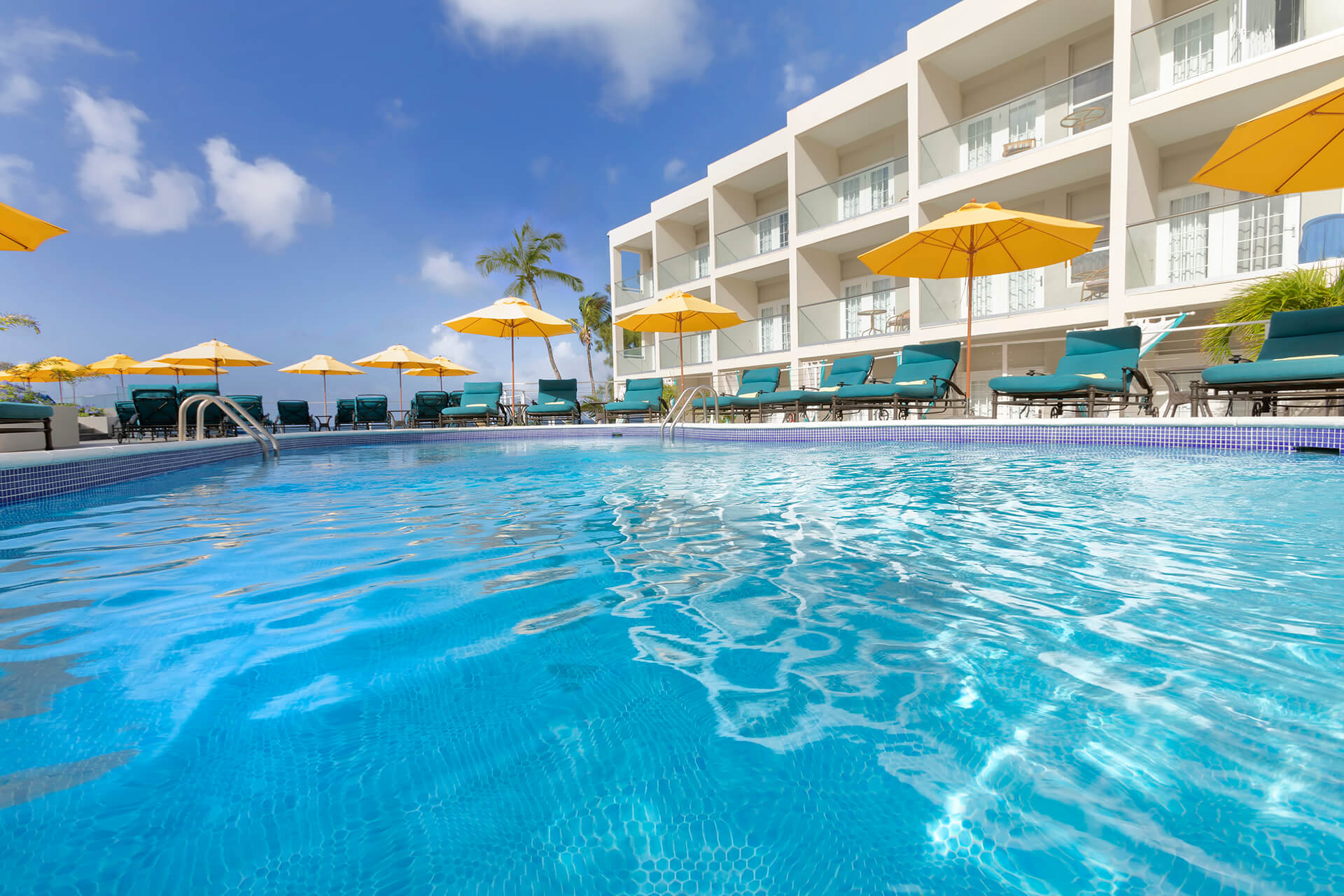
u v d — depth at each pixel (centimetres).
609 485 386
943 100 1228
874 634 130
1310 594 148
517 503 319
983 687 105
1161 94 889
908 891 62
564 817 74
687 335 1809
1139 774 79
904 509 276
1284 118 470
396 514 293
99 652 126
